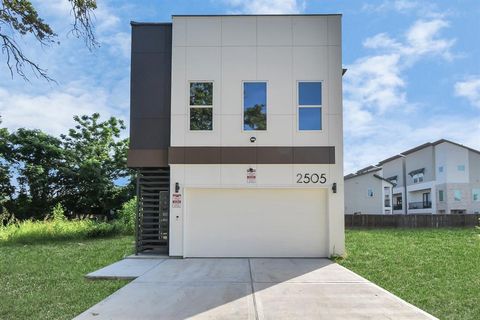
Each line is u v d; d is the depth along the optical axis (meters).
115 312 6.88
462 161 45.56
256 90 13.76
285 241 13.46
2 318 6.56
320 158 13.48
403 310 7.00
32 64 9.25
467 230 26.00
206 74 13.75
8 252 14.75
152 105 13.95
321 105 13.67
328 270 10.90
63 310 7.02
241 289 8.59
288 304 7.39
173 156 13.48
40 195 31.17
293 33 13.89
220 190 13.61
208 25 13.89
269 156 13.48
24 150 30.47
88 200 31.38
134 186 32.72
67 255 13.90
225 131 13.56
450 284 9.18
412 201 51.19
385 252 14.30
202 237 13.45
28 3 8.97
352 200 46.72
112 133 35.88
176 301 7.60
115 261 12.57
